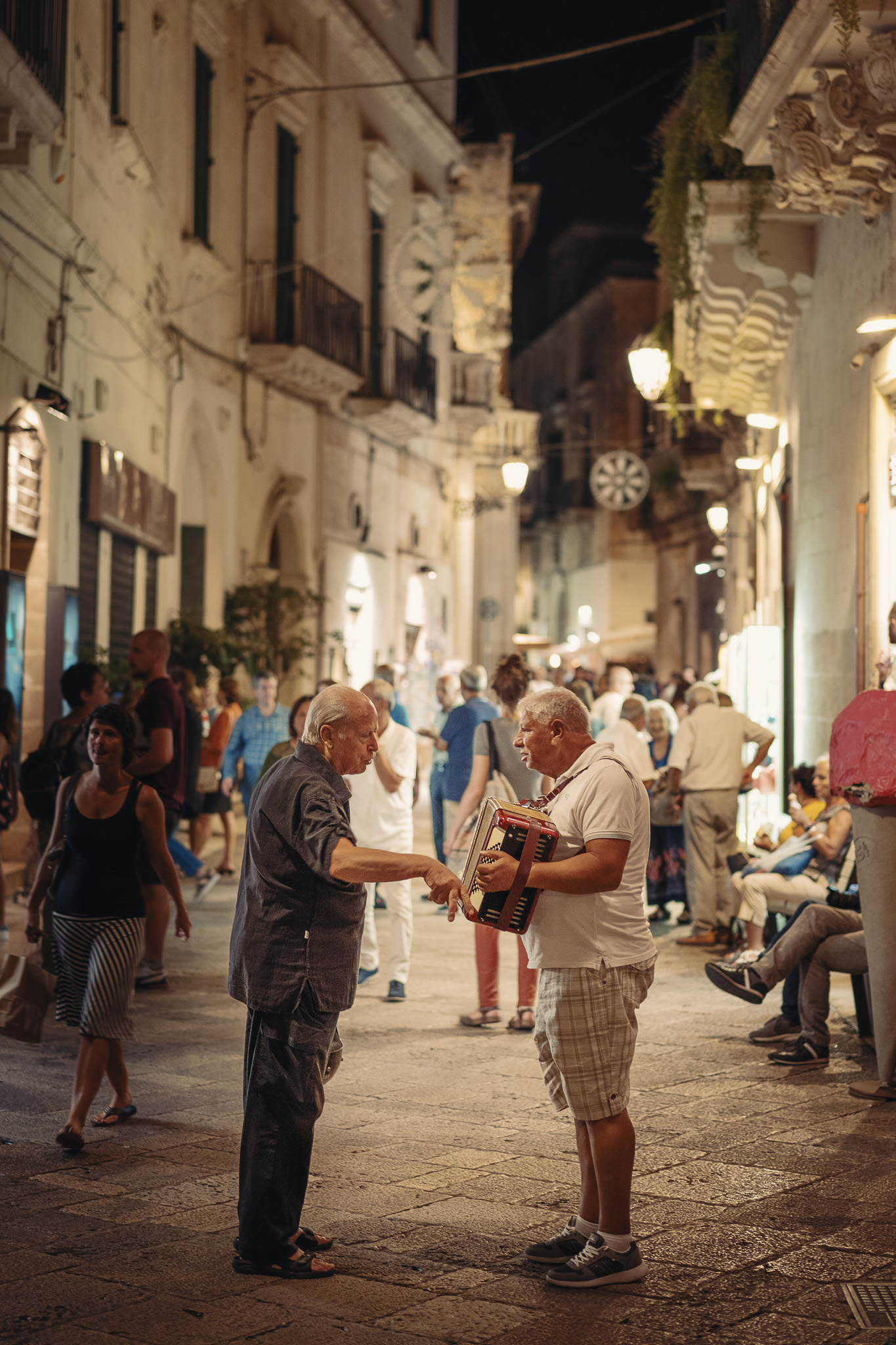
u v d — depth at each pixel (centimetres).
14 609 1261
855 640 1125
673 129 1330
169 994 886
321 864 428
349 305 2542
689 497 4528
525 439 3769
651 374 1457
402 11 2952
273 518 2333
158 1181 526
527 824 430
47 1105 634
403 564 3070
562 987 439
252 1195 434
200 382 2019
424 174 3147
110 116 1558
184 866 1201
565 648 5303
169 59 1856
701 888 1116
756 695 1430
